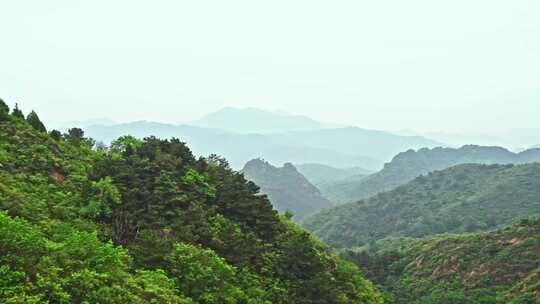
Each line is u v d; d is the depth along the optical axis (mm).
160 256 23641
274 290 27609
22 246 17094
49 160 33156
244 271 27859
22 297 14375
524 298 65750
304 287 29141
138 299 17891
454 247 95312
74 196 28594
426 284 86438
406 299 82000
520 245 83125
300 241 32312
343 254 113812
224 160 44750
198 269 23234
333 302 29891
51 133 40062
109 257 19828
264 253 31266
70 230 22453
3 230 16984
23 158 31500
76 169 33938
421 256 99125
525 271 76250
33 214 23484
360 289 39656
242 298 24219
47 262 17188
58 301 15578
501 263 80750
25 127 36812
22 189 26797
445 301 76688
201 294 22516
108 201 28203
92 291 16719
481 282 78500
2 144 31906
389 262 105625
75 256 19031
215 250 28469
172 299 19594
